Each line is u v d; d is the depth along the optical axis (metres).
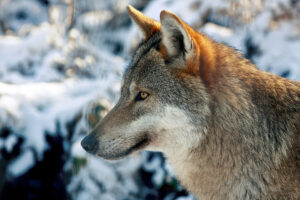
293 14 13.23
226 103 6.60
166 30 6.48
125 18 17.38
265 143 6.51
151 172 10.71
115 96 11.34
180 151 6.90
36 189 12.09
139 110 6.92
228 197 6.79
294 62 11.91
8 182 11.85
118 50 16.84
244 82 6.73
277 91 6.77
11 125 11.90
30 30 18.00
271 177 6.45
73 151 11.07
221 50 7.10
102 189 10.77
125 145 7.03
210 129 6.63
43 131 12.10
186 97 6.60
